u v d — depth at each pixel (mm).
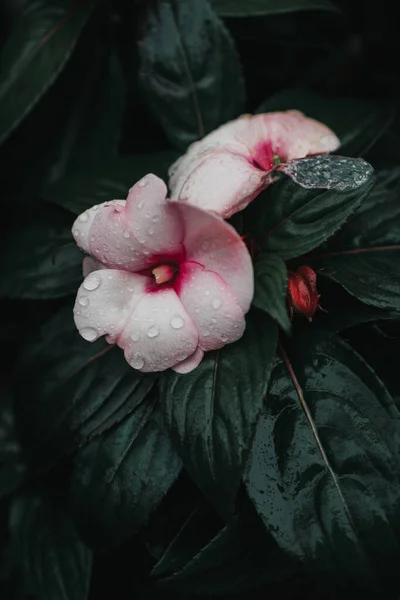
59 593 439
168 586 391
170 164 427
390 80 523
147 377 396
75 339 415
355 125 431
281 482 362
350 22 522
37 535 455
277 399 370
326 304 384
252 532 390
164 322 340
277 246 361
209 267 339
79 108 490
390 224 396
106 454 396
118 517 393
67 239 444
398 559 359
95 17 480
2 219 505
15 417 418
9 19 521
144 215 338
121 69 492
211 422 346
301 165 350
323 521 359
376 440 362
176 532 413
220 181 349
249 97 519
